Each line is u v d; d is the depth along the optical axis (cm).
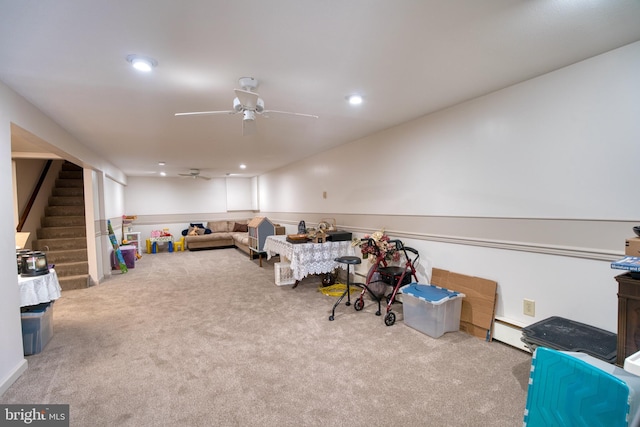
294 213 668
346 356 242
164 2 140
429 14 154
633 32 175
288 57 198
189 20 156
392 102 287
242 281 493
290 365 229
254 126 257
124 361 238
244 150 518
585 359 144
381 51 192
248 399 190
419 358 237
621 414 103
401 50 192
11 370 211
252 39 176
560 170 222
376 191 405
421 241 339
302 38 176
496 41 182
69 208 566
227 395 194
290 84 243
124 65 204
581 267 214
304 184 614
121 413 178
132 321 322
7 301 210
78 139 402
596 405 109
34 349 251
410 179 350
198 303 381
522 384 202
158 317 333
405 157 356
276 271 460
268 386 204
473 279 282
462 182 291
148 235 893
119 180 699
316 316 330
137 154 524
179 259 715
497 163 262
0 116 217
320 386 203
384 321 308
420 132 335
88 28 160
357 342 266
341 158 482
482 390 197
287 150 523
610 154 199
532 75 231
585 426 111
